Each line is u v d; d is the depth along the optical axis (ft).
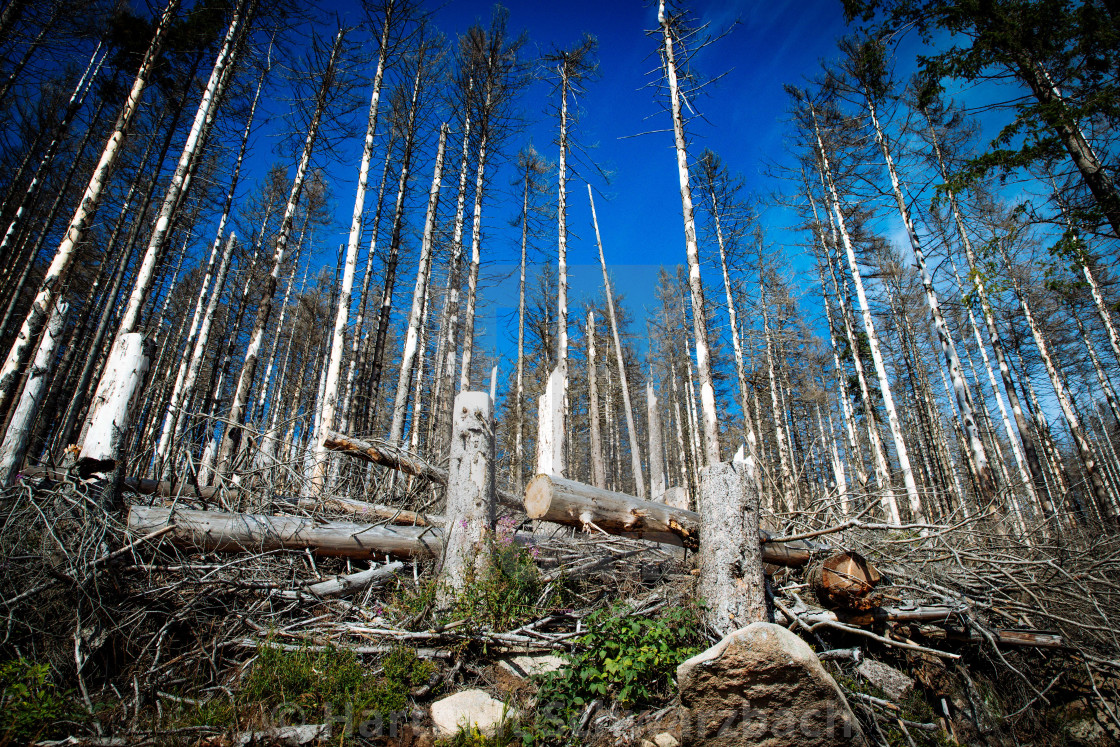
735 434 70.90
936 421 66.18
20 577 12.00
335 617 15.31
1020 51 24.76
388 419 79.46
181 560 14.73
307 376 83.30
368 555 17.89
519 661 14.05
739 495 15.33
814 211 57.57
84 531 13.20
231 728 10.20
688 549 18.13
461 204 48.26
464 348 44.14
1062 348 64.13
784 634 11.09
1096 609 16.76
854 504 33.83
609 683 12.73
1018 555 20.90
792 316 69.62
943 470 65.41
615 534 16.61
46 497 13.82
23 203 42.34
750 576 14.48
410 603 15.39
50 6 35.42
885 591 17.48
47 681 10.89
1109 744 14.84
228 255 56.59
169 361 60.90
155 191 48.52
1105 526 21.80
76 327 45.96
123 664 12.41
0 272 42.60
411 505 22.24
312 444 22.68
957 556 18.66
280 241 36.52
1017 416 47.91
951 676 16.16
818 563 17.42
